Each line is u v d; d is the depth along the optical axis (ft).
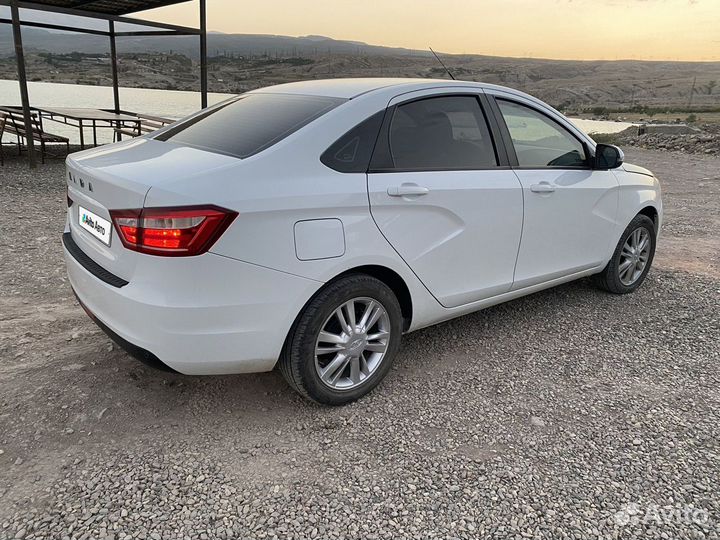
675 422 9.90
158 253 7.80
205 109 12.39
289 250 8.49
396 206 9.71
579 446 9.12
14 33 28.91
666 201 30.89
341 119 9.58
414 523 7.38
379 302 9.92
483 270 11.68
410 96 10.57
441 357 12.07
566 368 11.76
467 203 10.84
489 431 9.45
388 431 9.36
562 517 7.56
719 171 42.52
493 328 13.65
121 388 10.23
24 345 11.59
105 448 8.61
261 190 8.25
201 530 7.11
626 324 14.14
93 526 7.07
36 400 9.68
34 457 8.30
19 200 23.98
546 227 12.75
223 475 8.13
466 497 7.88
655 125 77.25
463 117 11.33
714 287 17.01
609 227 14.67
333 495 7.82
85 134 48.01
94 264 9.25
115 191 8.32
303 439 9.06
